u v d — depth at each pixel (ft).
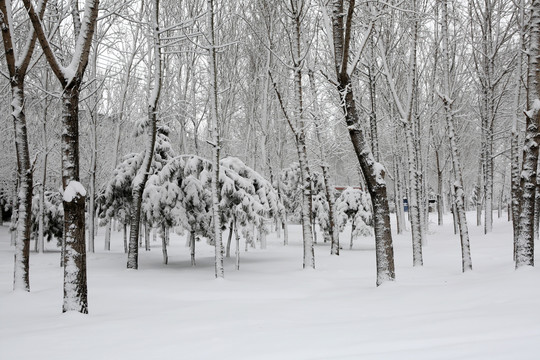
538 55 28.84
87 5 26.18
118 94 88.53
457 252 54.39
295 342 14.92
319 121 44.16
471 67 75.56
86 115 72.64
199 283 36.96
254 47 78.48
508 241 59.36
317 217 86.53
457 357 11.51
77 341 17.29
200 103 75.41
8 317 24.14
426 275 36.96
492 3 63.77
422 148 91.45
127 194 57.98
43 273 45.03
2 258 60.34
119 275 42.14
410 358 11.82
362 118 71.00
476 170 133.28
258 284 36.19
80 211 24.82
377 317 19.51
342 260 54.85
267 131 83.92
